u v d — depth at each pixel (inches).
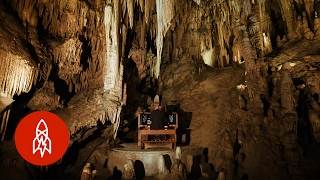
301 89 274.7
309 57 309.1
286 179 213.8
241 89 339.3
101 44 330.6
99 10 309.7
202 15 516.1
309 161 216.2
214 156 292.2
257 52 350.6
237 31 333.4
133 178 255.6
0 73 199.8
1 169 214.8
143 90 437.4
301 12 398.9
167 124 316.8
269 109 257.6
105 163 303.1
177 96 418.6
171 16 378.6
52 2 263.1
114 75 303.6
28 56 222.7
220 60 513.3
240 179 241.3
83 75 331.9
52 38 273.6
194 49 496.4
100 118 290.2
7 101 207.6
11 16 226.5
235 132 286.4
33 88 253.4
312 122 235.1
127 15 358.9
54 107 278.4
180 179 242.5
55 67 279.0
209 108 357.7
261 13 431.5
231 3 442.6
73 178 272.1
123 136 378.3
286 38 410.6
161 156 261.4
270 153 235.5
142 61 383.6
